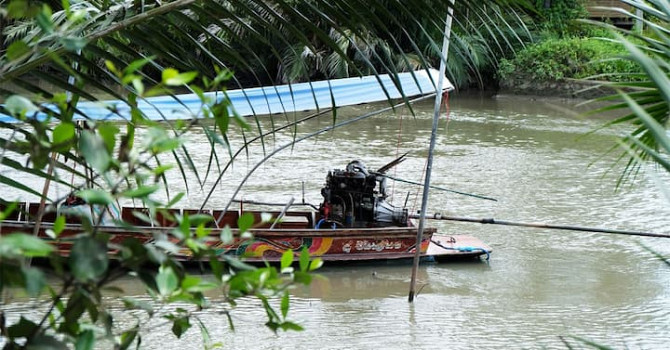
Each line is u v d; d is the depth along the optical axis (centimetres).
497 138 3850
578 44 5081
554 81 5153
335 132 3847
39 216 372
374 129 3997
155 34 574
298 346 1556
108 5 585
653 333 1703
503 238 2355
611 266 2119
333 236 2044
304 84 2330
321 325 1675
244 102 2261
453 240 2211
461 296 1888
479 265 2116
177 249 342
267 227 2198
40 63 516
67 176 2553
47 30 339
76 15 372
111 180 347
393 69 580
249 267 368
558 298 1884
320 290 1892
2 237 280
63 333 351
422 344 1606
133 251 334
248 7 573
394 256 2095
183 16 568
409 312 1773
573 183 2975
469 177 3038
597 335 1688
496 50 5244
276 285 376
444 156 3409
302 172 2973
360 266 2066
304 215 2234
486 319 1750
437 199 2716
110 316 355
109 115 439
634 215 2591
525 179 3027
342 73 3766
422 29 588
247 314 1673
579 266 2116
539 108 4791
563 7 5072
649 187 2925
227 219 2264
